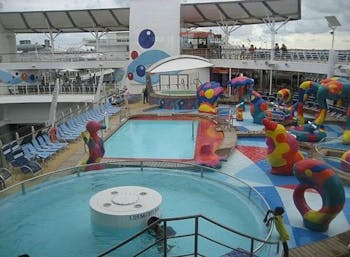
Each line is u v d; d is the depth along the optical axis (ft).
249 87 78.28
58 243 29.32
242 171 47.88
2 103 92.99
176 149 58.34
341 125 73.41
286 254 26.07
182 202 36.68
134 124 75.92
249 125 72.84
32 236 30.32
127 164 43.73
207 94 82.33
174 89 105.70
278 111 76.48
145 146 60.18
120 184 40.70
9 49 130.93
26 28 129.18
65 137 58.23
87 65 115.24
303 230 32.96
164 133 68.59
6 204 35.04
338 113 78.33
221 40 141.59
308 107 84.99
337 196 30.96
